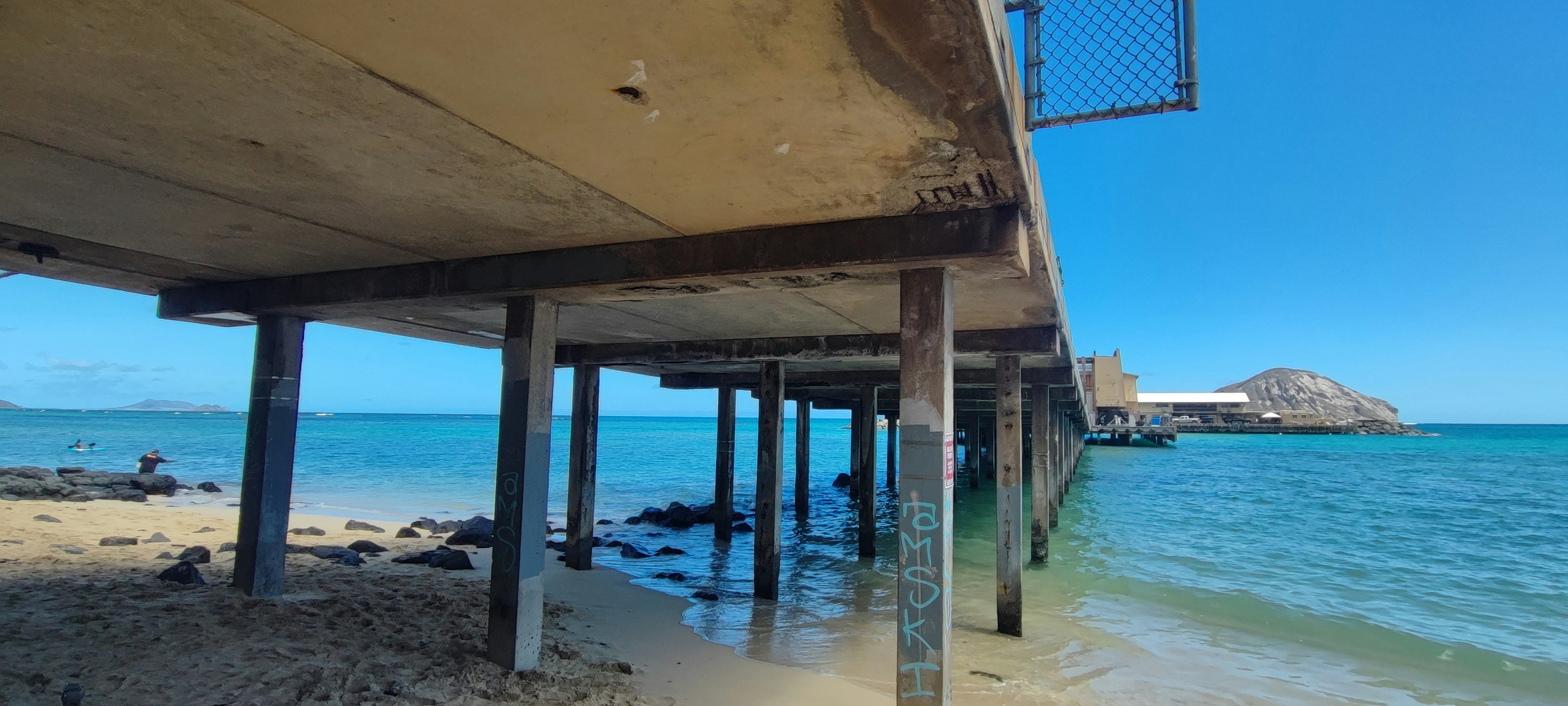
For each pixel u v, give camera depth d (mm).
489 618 6320
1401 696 7652
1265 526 20297
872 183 4004
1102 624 9945
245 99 3107
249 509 7668
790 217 4684
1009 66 3238
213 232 5367
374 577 9555
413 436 70188
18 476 19531
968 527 19250
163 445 50156
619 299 6242
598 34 2477
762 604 10297
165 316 7801
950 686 4801
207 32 2533
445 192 4340
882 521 20734
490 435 72062
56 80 2963
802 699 6613
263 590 7594
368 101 3088
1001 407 9492
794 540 17094
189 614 6734
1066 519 21438
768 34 2471
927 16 2346
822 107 3045
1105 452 59844
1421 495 30094
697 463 44500
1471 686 8008
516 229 5148
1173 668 8211
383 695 5348
